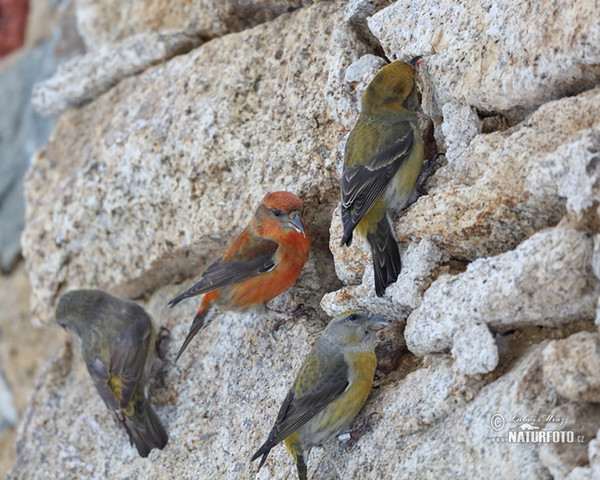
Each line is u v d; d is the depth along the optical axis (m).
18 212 1.18
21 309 1.14
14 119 1.25
